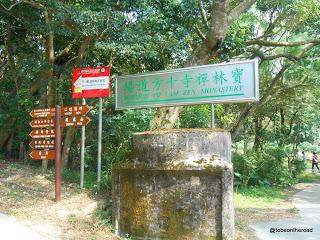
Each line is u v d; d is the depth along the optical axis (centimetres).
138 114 1084
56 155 802
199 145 672
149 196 681
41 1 1045
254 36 1579
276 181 1853
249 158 1741
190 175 658
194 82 745
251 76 698
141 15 1066
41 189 869
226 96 716
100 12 938
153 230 672
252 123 2412
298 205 1293
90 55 1246
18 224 649
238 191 1530
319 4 1327
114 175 725
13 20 1291
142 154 700
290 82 1948
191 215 652
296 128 2695
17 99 1211
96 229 697
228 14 938
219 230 637
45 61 1194
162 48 1084
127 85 815
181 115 1255
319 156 3788
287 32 1634
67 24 1022
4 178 948
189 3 1115
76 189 863
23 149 1288
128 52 1014
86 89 865
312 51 1731
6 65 1433
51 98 1183
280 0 1362
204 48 915
